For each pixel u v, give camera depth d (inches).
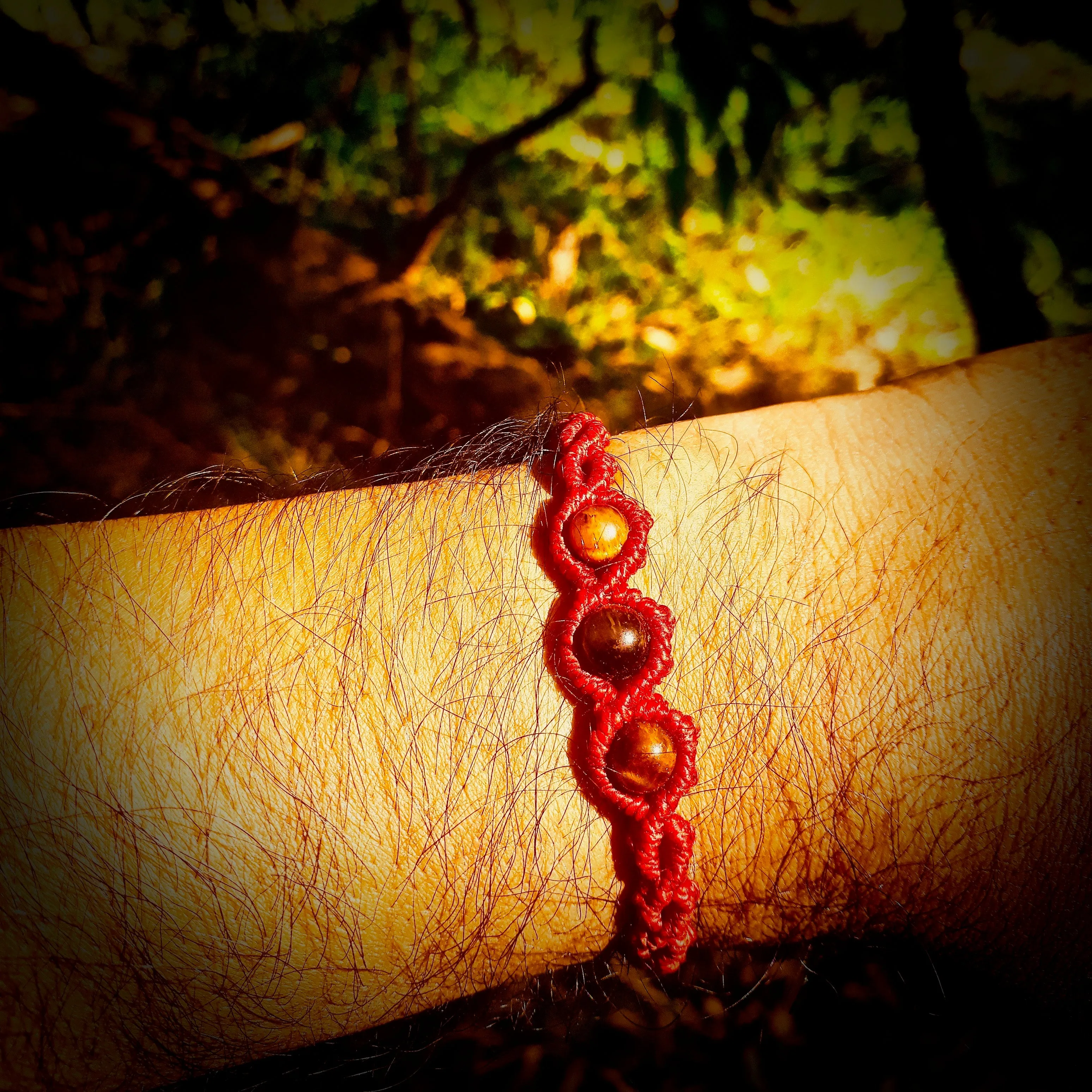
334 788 4.5
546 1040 6.6
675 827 4.5
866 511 4.8
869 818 4.5
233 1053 4.6
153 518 5.1
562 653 4.6
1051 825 4.3
